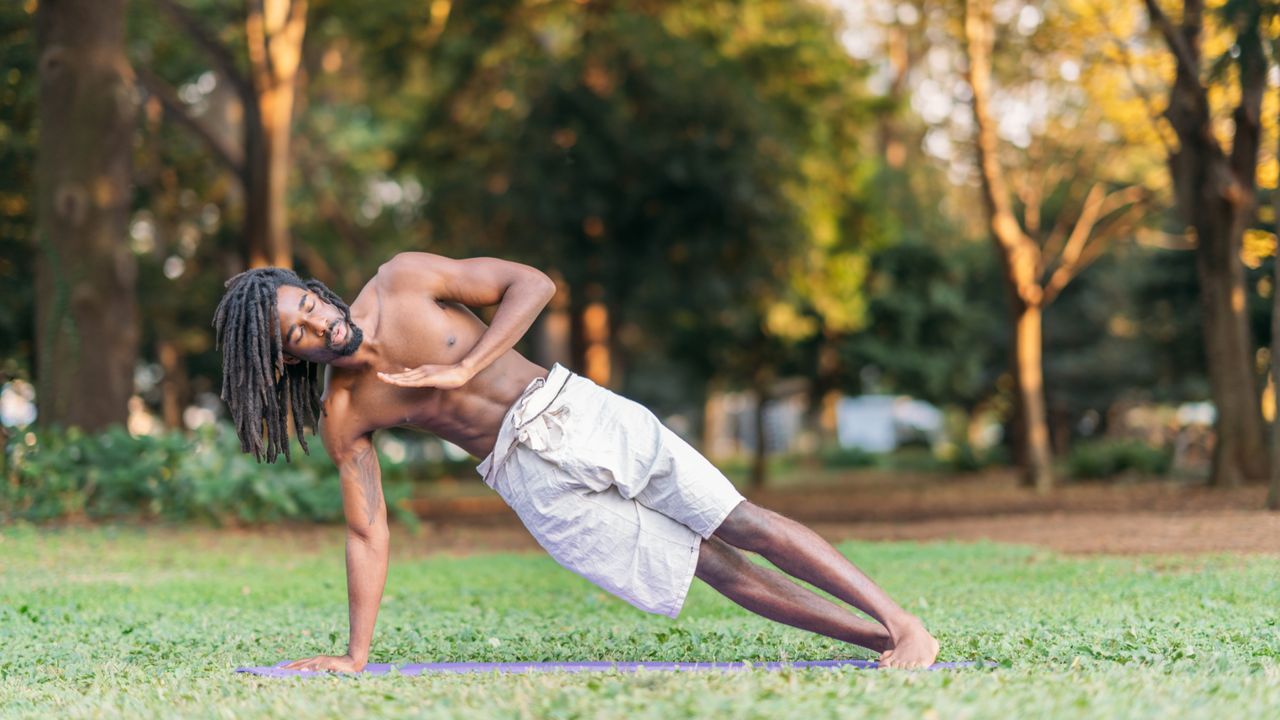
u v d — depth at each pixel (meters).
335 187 29.86
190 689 4.54
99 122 15.98
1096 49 20.58
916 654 4.65
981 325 33.75
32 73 19.48
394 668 4.97
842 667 4.54
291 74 19.66
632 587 4.76
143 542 13.01
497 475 4.87
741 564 4.99
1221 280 18.95
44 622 7.14
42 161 16.05
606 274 23.16
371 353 4.84
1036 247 24.25
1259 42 13.80
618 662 5.06
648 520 4.74
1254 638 5.50
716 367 28.81
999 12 21.88
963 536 13.55
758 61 23.69
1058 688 3.98
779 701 3.69
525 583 9.59
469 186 23.45
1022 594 7.89
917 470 37.66
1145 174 24.56
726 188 21.98
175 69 25.11
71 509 14.77
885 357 29.25
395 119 28.34
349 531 5.09
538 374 4.95
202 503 14.55
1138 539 11.98
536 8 23.31
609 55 22.52
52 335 15.94
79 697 4.52
